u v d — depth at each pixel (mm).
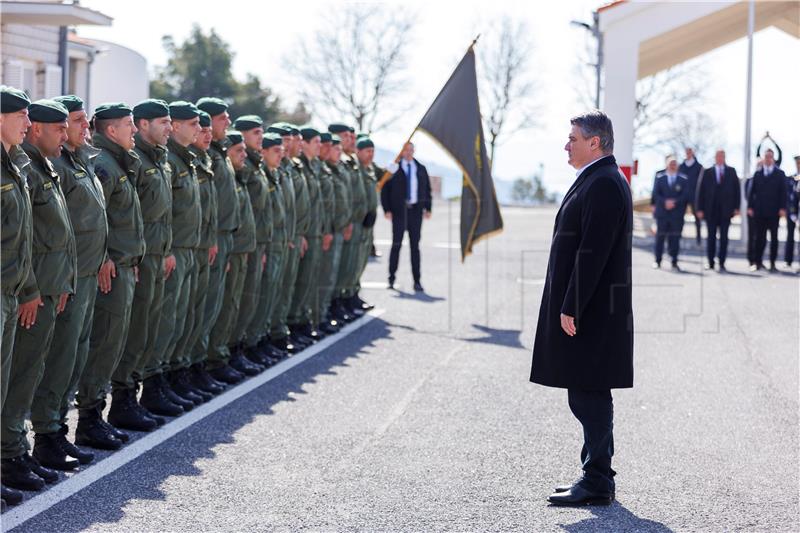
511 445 6926
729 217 18984
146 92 29438
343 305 12336
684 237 27609
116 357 6629
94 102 26844
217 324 8594
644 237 27281
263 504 5598
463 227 12805
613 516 5547
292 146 9961
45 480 5832
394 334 11438
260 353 9469
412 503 5684
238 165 8539
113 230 6559
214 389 8234
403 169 15078
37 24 19609
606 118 5723
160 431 7086
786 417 7898
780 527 5406
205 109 8172
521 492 5934
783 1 25359
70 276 5805
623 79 22859
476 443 6957
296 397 8227
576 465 6480
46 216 5637
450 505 5664
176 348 7836
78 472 6086
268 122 46281
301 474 6172
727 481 6227
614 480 6223
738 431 7461
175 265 7395
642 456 6770
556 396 8461
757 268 19219
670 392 8797
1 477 5676
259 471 6207
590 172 5703
